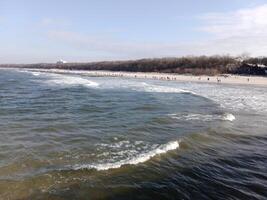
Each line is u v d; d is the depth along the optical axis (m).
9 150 11.70
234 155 11.97
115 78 78.75
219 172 10.12
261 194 8.60
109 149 12.15
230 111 22.52
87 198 7.97
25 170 9.68
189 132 15.10
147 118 18.83
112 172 9.67
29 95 31.47
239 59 109.00
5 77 73.31
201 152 12.16
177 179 9.38
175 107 24.09
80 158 10.98
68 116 19.27
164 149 12.03
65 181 8.89
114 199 8.01
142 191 8.50
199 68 108.38
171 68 120.31
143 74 102.81
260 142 14.03
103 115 19.91
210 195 8.44
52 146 12.41
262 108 24.42
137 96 31.95
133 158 10.98
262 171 10.37
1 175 9.22
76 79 68.31
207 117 19.47
